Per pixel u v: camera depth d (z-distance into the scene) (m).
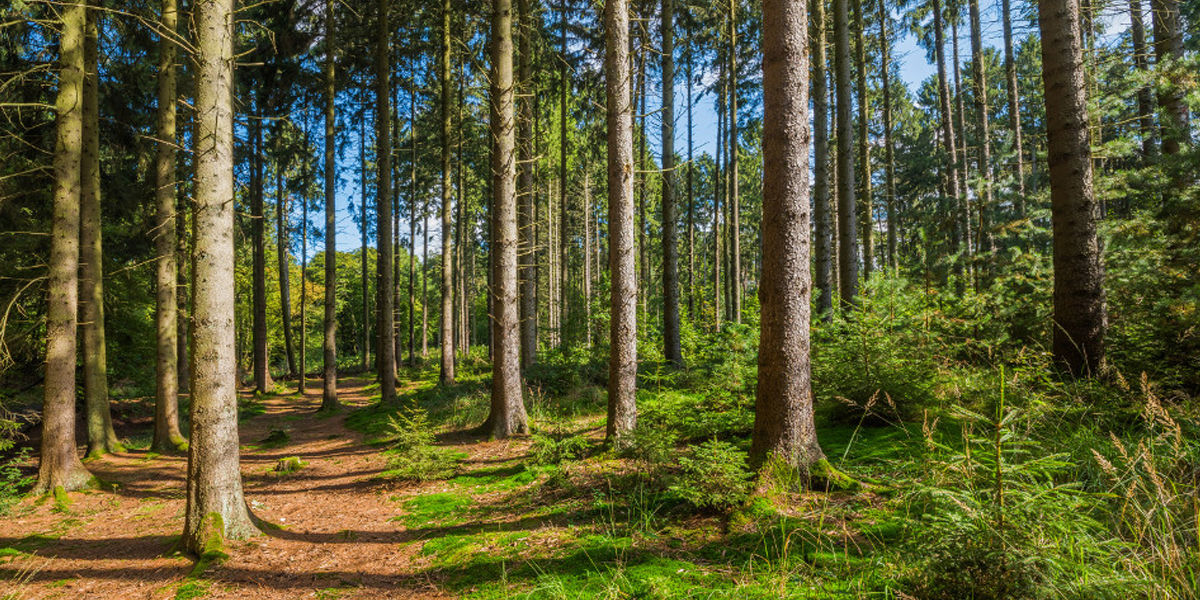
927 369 6.97
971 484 2.91
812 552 3.60
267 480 9.09
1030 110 20.83
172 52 12.24
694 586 3.43
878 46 20.64
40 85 11.43
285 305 33.34
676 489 4.75
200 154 5.36
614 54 7.86
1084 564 2.75
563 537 4.70
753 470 4.85
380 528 5.92
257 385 25.12
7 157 10.93
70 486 8.62
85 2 9.64
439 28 19.33
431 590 4.11
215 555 5.03
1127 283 6.93
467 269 36.34
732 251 21.09
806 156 4.96
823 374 7.09
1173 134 7.75
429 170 28.52
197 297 5.43
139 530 6.61
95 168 11.41
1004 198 9.60
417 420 8.30
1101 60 9.34
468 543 4.98
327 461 10.37
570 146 29.59
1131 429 4.49
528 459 7.93
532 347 18.22
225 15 5.48
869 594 2.96
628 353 7.60
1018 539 2.64
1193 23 10.42
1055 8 6.41
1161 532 2.80
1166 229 7.02
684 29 18.31
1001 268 8.90
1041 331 7.47
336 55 20.25
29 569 5.31
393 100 24.22
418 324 55.41
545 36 18.27
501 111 10.08
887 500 4.23
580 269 38.59
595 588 3.62
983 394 6.09
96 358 11.48
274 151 22.66
